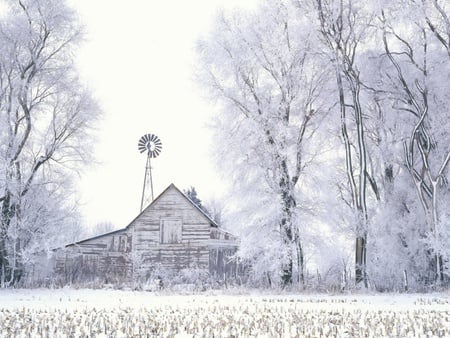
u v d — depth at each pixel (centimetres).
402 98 3216
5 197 3159
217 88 3025
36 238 3284
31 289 2906
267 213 2839
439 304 1903
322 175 2975
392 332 1030
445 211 2870
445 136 3131
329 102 3155
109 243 3888
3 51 3262
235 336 930
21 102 3253
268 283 2889
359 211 2961
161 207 3941
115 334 948
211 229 3900
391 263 3042
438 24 3038
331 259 2941
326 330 1044
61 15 3391
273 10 3027
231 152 2969
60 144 3431
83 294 2478
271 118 2948
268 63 2997
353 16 3061
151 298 2184
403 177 3294
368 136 3412
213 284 3098
